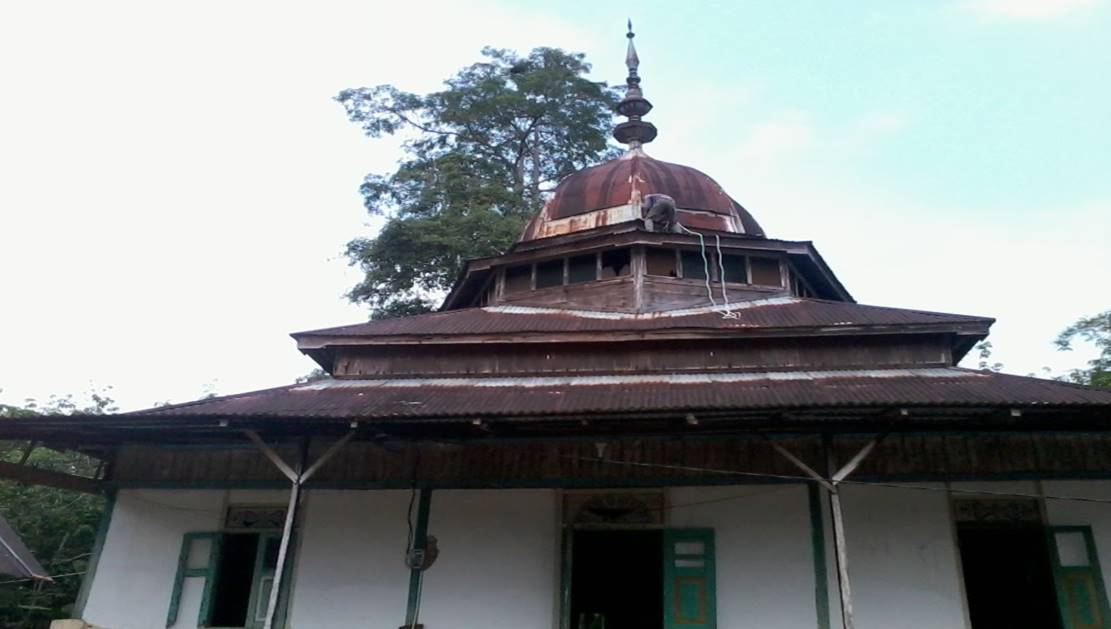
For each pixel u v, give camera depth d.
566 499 11.95
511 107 29.11
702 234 15.06
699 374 12.12
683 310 14.44
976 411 8.94
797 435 11.36
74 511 20.53
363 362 13.50
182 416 9.79
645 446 11.73
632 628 17.28
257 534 12.39
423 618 11.56
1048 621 11.34
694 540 11.45
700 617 11.10
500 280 16.27
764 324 12.83
